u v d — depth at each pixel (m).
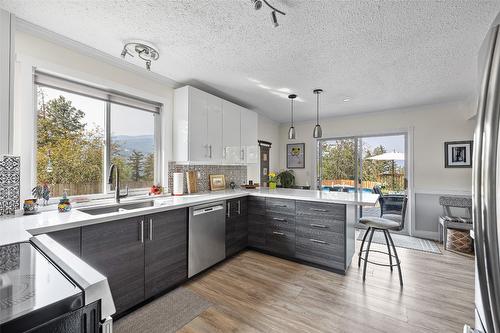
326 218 2.66
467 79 2.86
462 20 1.71
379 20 1.73
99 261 1.69
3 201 1.69
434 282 2.40
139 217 1.96
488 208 0.54
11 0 1.55
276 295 2.15
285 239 2.96
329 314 1.87
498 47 0.53
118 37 2.00
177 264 2.29
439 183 3.95
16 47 1.80
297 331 1.68
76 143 2.25
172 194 3.00
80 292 0.62
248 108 4.30
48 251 0.94
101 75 2.33
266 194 3.13
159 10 1.66
